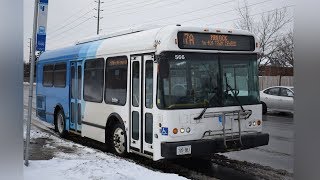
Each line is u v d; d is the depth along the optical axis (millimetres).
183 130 7770
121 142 9656
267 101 22234
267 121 19109
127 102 9180
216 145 7984
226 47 8438
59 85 13773
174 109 7723
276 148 11320
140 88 8625
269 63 39562
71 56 12703
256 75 8812
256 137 8445
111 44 10125
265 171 8258
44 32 8008
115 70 9836
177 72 7859
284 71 37656
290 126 16953
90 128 11195
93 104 10977
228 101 8289
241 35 8680
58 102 13820
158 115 7859
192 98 7930
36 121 18641
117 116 9633
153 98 8047
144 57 8523
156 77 7945
